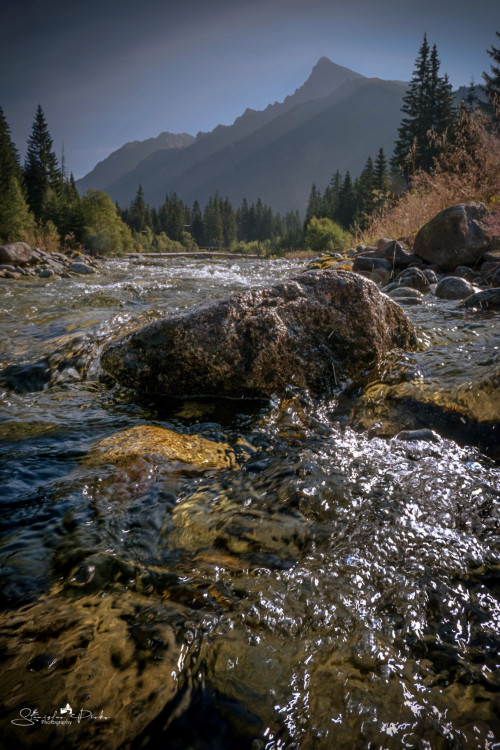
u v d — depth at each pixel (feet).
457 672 3.87
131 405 10.46
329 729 3.42
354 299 11.37
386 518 6.02
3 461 7.58
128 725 3.38
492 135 28.50
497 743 3.32
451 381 9.62
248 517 6.07
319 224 116.88
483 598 4.66
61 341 14.74
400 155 155.02
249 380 10.52
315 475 7.07
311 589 4.81
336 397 10.45
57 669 3.78
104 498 6.49
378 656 4.02
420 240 25.52
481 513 6.07
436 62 152.56
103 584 4.82
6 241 102.06
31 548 5.39
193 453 7.93
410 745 3.32
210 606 4.52
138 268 48.06
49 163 227.61
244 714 3.51
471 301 16.94
